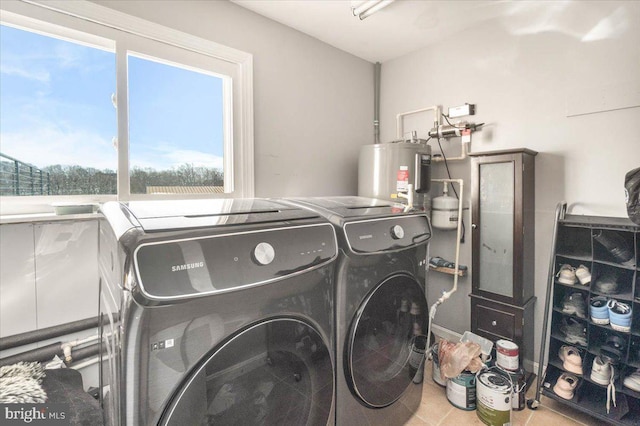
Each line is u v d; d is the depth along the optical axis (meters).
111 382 0.93
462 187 2.29
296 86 2.31
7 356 1.28
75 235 1.43
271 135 2.18
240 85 2.02
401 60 2.71
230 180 2.02
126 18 1.58
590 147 1.77
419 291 1.53
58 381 1.26
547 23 1.91
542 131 1.95
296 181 2.33
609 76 1.69
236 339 0.86
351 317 1.20
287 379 1.00
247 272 0.86
